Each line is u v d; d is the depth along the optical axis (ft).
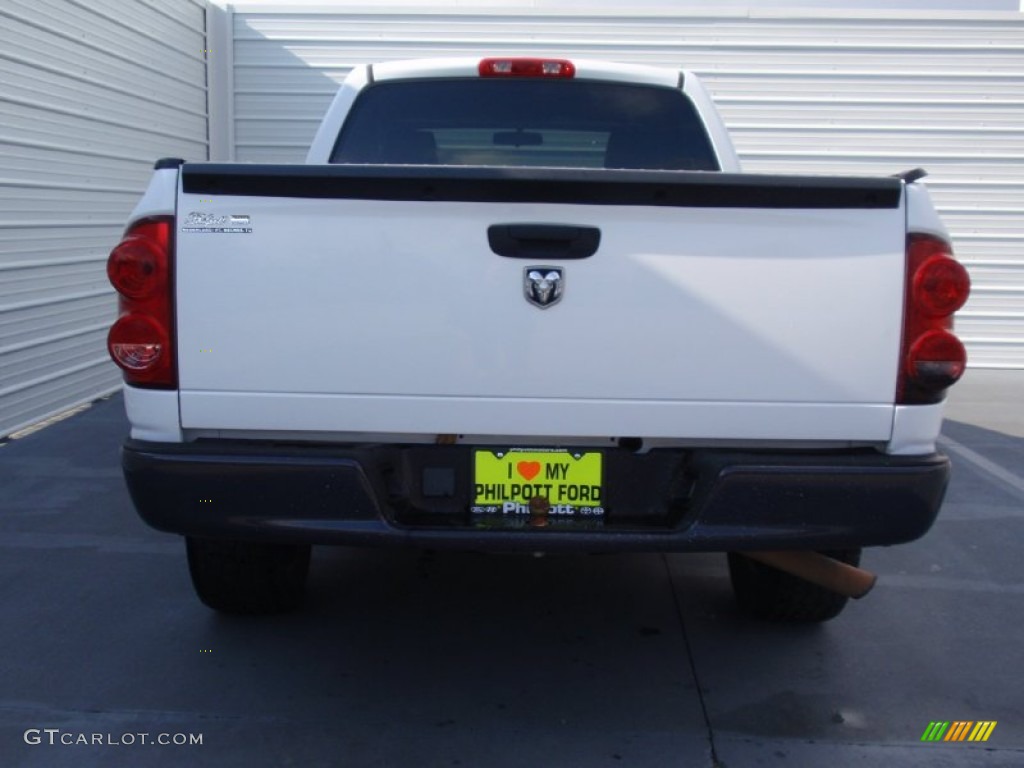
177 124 29.99
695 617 13.98
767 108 31.53
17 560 15.64
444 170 9.38
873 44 31.04
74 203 24.44
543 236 9.55
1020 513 18.48
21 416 22.67
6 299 21.63
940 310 9.74
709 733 11.06
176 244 9.60
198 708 11.41
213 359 9.70
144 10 27.53
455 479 10.18
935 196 31.58
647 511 10.21
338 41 31.78
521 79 14.52
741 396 9.78
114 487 19.11
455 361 9.71
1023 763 10.60
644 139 14.69
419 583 14.99
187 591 14.56
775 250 9.64
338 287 9.62
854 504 9.78
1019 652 13.10
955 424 25.07
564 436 9.90
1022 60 30.83
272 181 9.48
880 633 13.58
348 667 12.39
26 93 22.02
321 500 9.71
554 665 12.53
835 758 10.62
